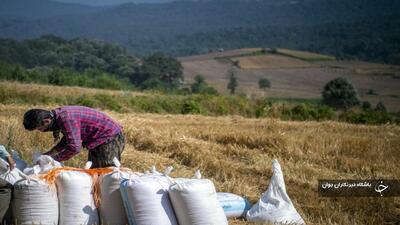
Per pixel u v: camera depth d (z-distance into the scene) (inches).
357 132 725.9
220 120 820.0
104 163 275.4
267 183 387.2
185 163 452.1
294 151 488.4
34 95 1127.6
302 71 5526.6
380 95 4227.4
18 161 284.2
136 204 246.2
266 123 761.0
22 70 1850.4
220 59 6181.1
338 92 2463.1
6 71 1817.2
